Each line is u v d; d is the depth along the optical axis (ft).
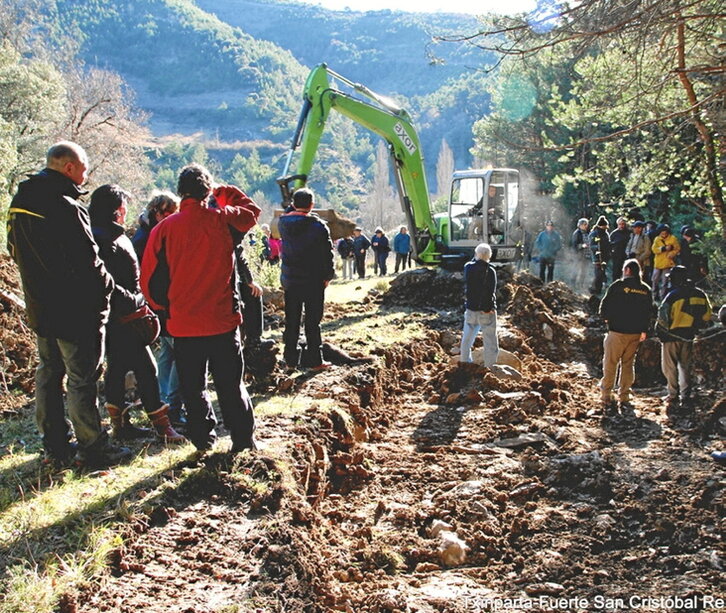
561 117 37.76
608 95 28.19
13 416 21.91
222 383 17.39
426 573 18.13
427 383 33.06
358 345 34.17
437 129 485.97
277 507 15.99
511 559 19.04
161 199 20.95
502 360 35.22
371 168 491.31
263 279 47.85
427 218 58.39
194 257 16.51
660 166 35.01
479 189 62.13
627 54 24.71
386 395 30.48
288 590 13.37
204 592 12.86
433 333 39.47
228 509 15.74
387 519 20.56
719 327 37.42
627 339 30.81
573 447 26.11
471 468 24.04
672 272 31.37
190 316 16.74
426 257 59.31
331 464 22.16
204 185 16.63
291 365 27.43
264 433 20.45
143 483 16.15
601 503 22.04
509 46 22.43
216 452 17.83
